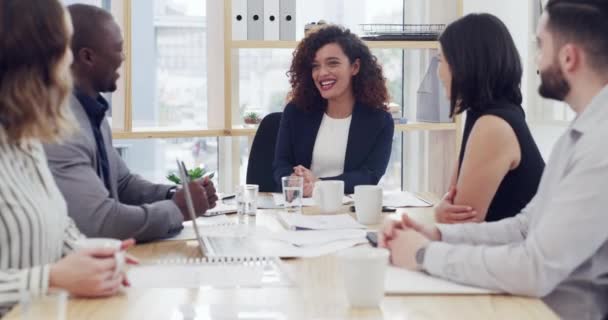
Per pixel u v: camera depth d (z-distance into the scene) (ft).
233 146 13.29
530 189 7.04
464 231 5.87
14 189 4.99
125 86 11.79
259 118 12.81
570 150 5.03
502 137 6.98
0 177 4.95
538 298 4.66
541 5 12.83
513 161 7.00
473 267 4.76
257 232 6.66
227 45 12.13
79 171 6.44
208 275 5.14
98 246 4.74
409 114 14.21
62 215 5.44
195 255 5.90
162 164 13.17
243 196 7.57
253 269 5.30
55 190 5.44
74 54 7.29
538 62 5.26
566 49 5.00
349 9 13.39
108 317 4.21
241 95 13.24
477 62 7.20
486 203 7.07
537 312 4.32
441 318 4.21
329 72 10.36
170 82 12.94
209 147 13.38
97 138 7.43
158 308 4.37
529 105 13.26
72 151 6.45
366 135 10.45
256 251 5.84
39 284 4.50
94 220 6.32
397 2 13.66
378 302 4.43
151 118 12.96
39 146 5.49
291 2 12.46
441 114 13.09
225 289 4.78
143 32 12.71
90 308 4.37
